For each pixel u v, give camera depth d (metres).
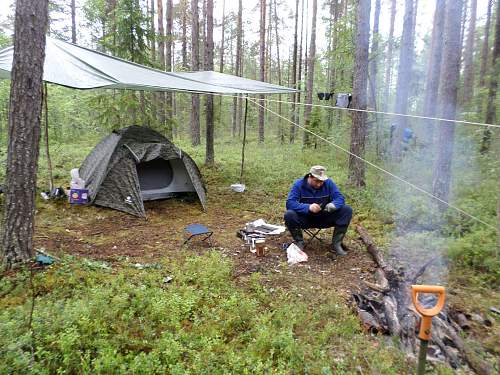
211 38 9.61
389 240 4.92
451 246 4.36
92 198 6.25
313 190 4.66
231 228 5.60
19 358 2.24
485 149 7.40
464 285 3.75
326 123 12.94
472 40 11.91
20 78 3.43
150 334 2.71
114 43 9.04
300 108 16.39
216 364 2.44
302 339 2.80
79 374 2.29
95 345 2.50
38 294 3.18
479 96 9.35
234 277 3.87
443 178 5.59
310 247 4.86
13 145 3.50
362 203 6.54
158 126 9.42
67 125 14.00
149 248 4.66
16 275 3.43
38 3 3.39
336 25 10.55
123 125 9.08
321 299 3.45
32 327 2.58
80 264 3.81
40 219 5.52
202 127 20.75
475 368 2.55
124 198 6.12
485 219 5.03
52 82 4.89
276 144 15.33
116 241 4.89
